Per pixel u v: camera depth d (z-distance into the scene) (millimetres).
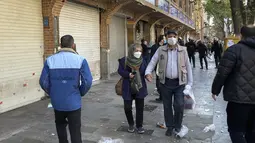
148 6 14062
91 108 7141
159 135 5234
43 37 8188
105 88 10102
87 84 3738
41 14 8102
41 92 8102
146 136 5172
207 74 14711
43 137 5043
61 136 4020
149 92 9352
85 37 11000
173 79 5051
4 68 6730
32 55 7738
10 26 6906
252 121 3873
